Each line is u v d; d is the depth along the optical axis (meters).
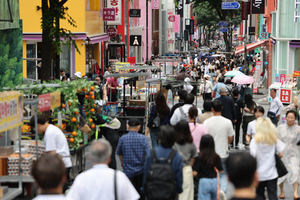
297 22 61.34
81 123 21.48
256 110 21.36
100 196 10.47
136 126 16.78
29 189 16.89
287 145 19.39
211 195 15.38
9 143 18.86
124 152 16.64
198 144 17.78
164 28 143.25
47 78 29.06
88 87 21.52
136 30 84.25
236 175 8.62
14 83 31.22
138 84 38.94
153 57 82.06
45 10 28.86
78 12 55.66
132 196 10.62
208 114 21.31
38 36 52.12
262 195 16.84
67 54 55.28
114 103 32.56
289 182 19.22
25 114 20.83
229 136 18.75
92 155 10.74
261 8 70.81
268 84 75.31
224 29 108.56
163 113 24.14
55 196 8.57
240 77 37.31
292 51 62.06
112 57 78.06
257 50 102.19
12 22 29.27
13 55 31.06
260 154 16.48
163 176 12.16
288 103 49.66
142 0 110.88
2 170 16.17
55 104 16.72
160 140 13.57
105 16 68.81
